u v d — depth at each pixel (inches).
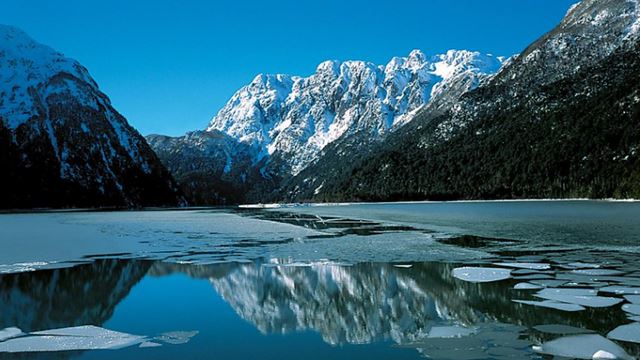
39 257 1182.9
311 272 944.3
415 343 513.3
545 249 1189.1
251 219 2947.8
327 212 3863.2
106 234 1839.3
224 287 824.9
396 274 898.7
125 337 545.6
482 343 503.2
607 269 899.4
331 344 521.0
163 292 789.2
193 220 2903.5
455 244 1330.0
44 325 597.0
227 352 497.7
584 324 557.6
